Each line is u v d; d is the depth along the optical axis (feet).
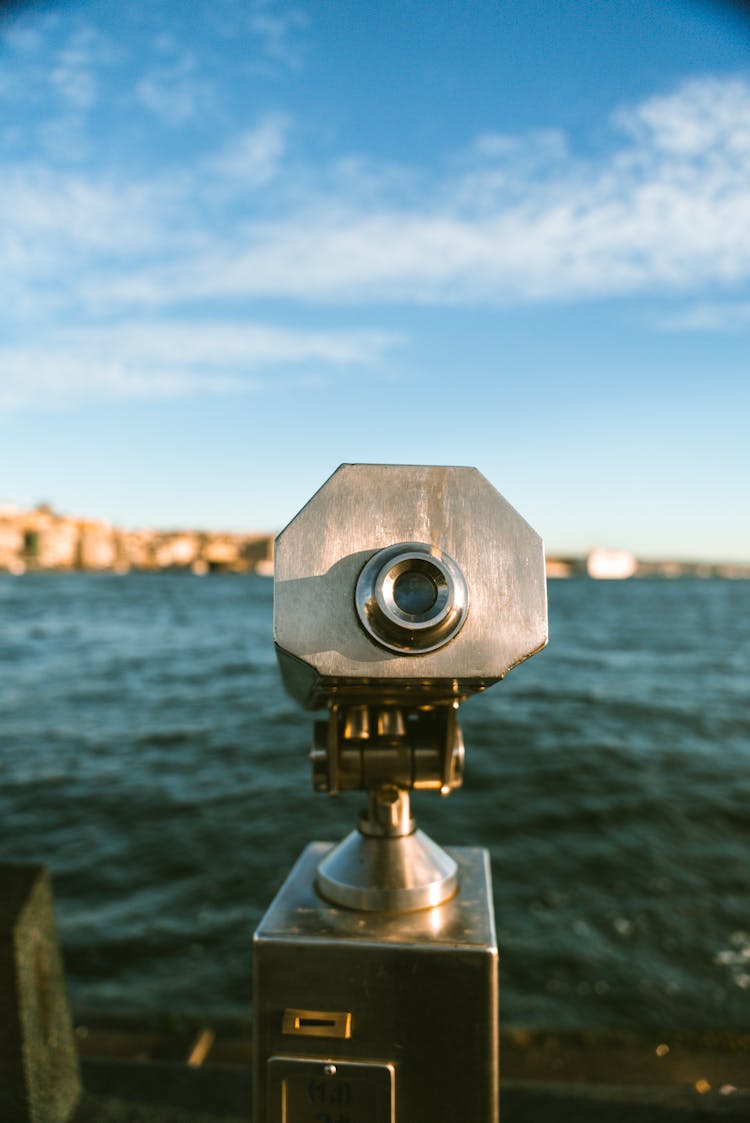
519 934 25.61
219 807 41.50
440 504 3.21
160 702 76.79
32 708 73.41
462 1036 3.46
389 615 3.02
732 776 49.42
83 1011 9.77
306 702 4.29
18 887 6.12
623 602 304.50
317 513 3.21
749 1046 8.60
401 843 3.83
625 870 32.19
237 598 279.08
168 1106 6.47
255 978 3.55
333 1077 3.49
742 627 194.70
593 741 60.39
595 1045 8.59
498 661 3.13
